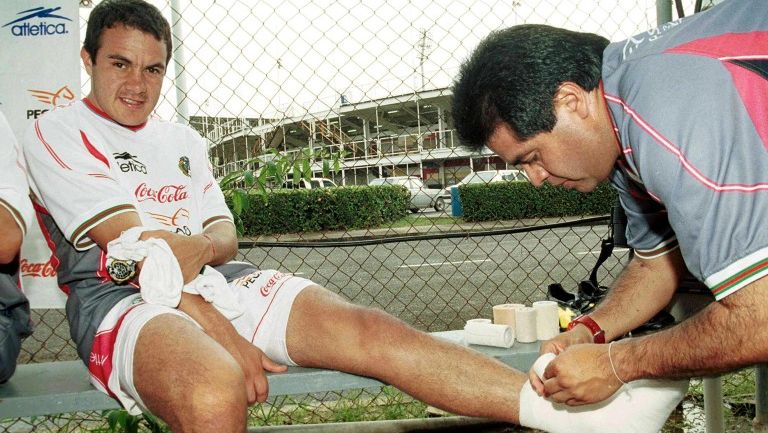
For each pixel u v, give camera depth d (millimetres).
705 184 1106
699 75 1117
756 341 1118
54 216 1703
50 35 2268
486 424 2219
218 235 1812
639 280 1722
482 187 10391
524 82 1245
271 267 7645
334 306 1727
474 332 1902
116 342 1563
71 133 1742
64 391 1679
